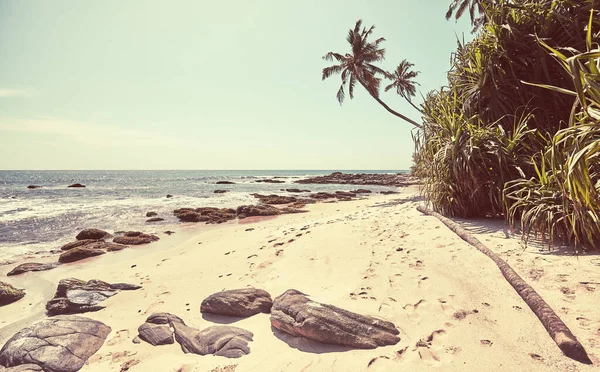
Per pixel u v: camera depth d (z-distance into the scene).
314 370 2.45
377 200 19.25
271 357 2.73
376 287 3.80
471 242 4.70
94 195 29.80
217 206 20.89
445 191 6.86
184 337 3.29
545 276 3.33
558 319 2.51
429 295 3.42
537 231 4.44
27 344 3.18
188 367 2.76
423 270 4.08
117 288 5.38
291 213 16.20
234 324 3.55
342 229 7.11
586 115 3.01
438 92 8.20
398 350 2.57
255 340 3.08
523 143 5.65
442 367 2.29
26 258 8.91
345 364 2.48
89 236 11.20
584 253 3.68
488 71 6.56
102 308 4.65
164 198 26.67
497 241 4.63
